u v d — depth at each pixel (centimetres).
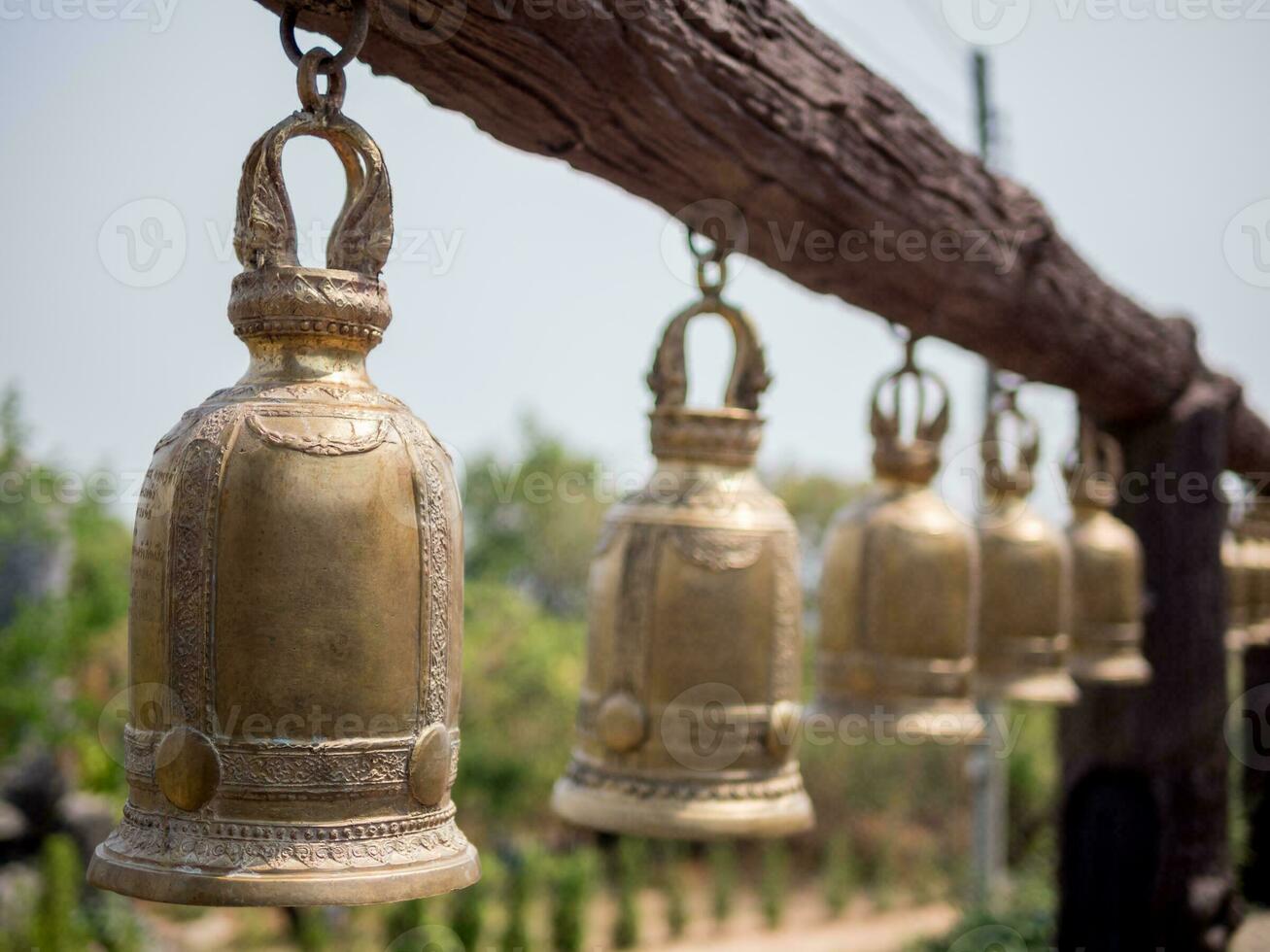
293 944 1233
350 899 137
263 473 141
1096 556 393
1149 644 432
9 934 964
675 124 214
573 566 2081
